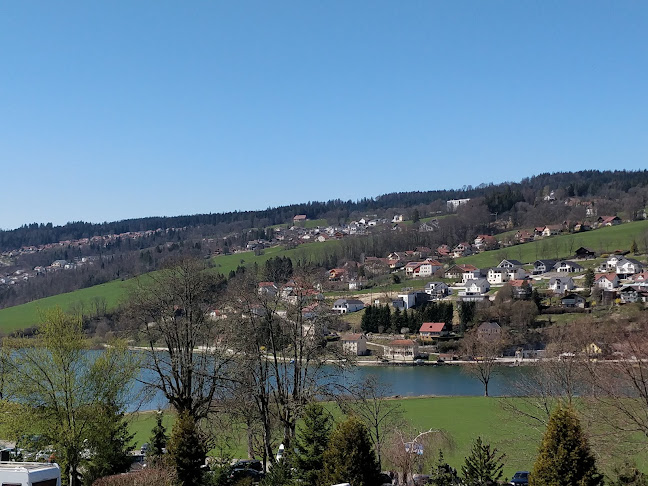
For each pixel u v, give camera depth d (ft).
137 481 103.24
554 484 84.53
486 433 193.26
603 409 127.44
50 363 122.01
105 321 408.05
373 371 384.68
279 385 126.41
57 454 121.08
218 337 130.82
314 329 127.85
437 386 327.06
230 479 123.24
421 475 133.80
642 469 134.51
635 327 342.03
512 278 627.46
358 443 96.84
